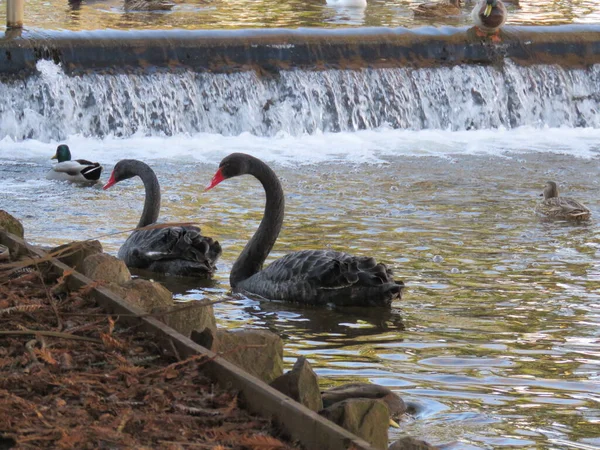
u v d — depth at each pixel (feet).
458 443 24.66
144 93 79.41
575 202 56.75
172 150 74.54
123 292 27.40
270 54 83.61
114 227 52.75
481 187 64.28
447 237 51.49
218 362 22.30
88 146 75.20
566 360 32.55
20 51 77.66
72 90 77.92
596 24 96.22
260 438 19.27
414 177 66.85
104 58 79.82
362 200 59.88
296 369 22.20
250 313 38.09
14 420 19.49
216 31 84.12
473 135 84.12
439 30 90.17
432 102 86.74
